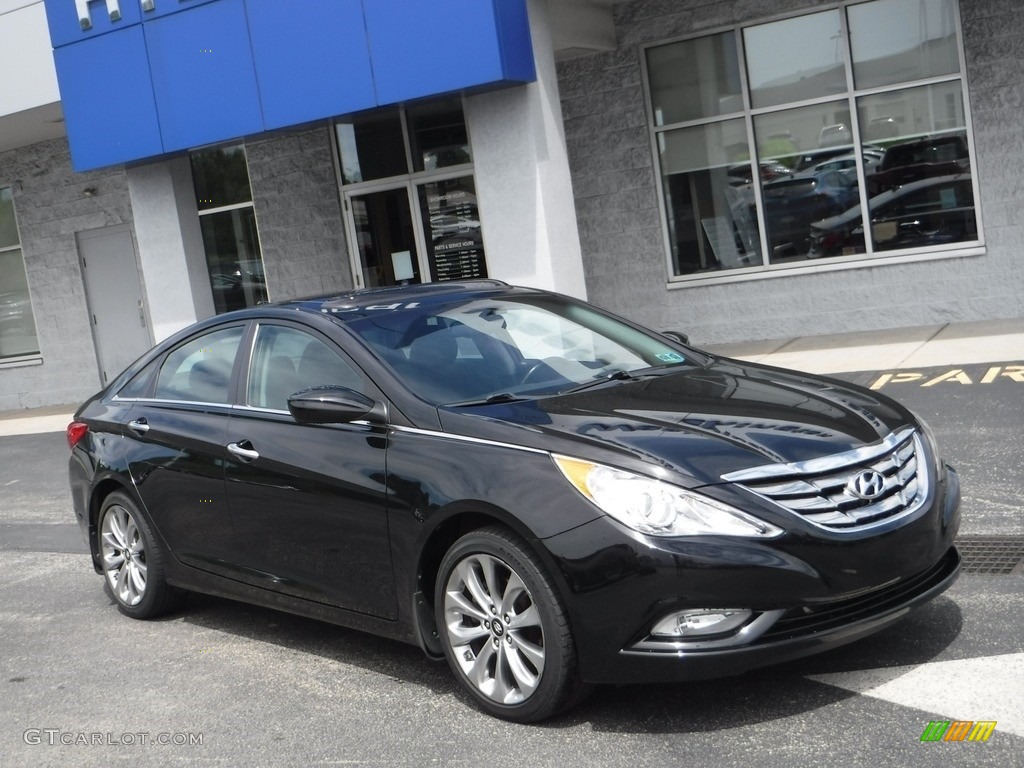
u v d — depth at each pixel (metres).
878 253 12.18
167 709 4.91
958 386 8.91
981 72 11.46
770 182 12.62
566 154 11.09
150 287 13.45
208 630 5.97
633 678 3.96
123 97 12.57
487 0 10.18
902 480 4.27
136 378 6.36
